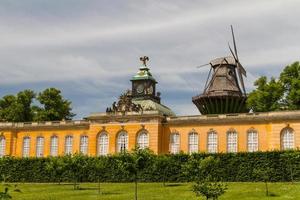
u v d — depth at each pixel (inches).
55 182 3336.6
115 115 3540.8
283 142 3080.7
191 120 3395.7
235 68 4148.6
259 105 3806.6
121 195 2116.1
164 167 2992.1
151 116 3432.6
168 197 1983.3
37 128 3858.3
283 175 2719.0
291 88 3735.2
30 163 3499.0
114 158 3213.6
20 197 2087.8
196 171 2768.2
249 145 3193.9
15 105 4603.8
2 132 3932.1
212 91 3969.0
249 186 2377.0
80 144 3688.5
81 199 1984.5
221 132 3294.8
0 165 3555.6
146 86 3895.2
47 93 4734.3
